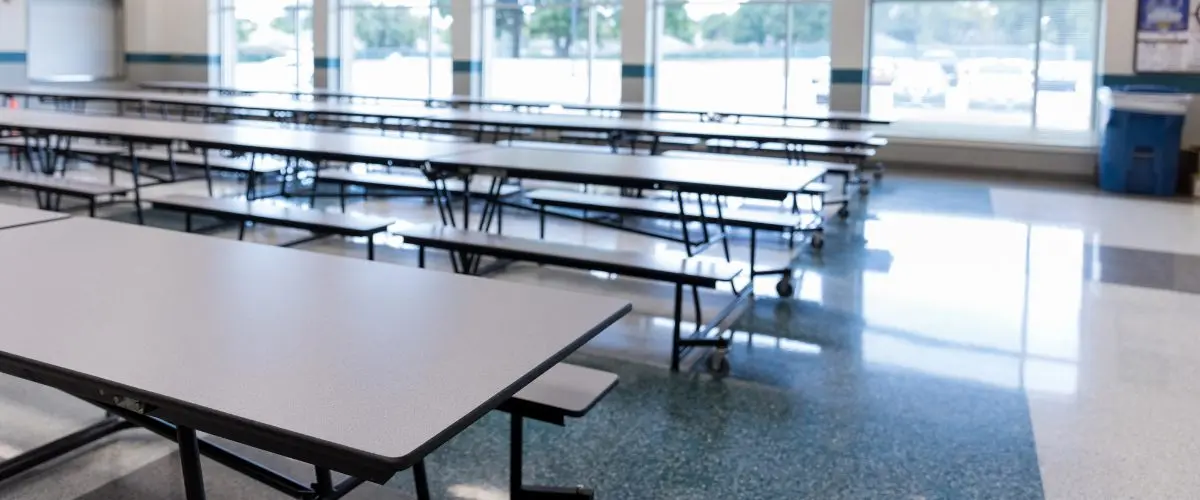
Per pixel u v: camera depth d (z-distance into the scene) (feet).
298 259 6.44
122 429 8.54
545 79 37.63
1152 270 15.98
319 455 3.40
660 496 7.53
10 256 6.32
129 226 7.53
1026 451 8.49
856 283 14.83
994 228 19.75
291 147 14.35
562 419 6.10
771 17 33.42
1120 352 11.43
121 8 42.55
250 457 7.99
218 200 15.43
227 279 5.81
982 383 10.29
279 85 43.06
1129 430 8.99
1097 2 28.66
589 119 23.43
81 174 25.59
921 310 13.29
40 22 38.88
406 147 14.80
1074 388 10.16
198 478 5.09
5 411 8.98
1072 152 28.71
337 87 41.14
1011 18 29.94
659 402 9.63
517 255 11.41
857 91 31.58
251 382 3.96
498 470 7.95
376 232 13.23
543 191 17.06
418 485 7.10
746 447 8.52
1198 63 26.55
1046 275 15.52
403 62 40.34
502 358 4.36
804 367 10.80
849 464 8.19
